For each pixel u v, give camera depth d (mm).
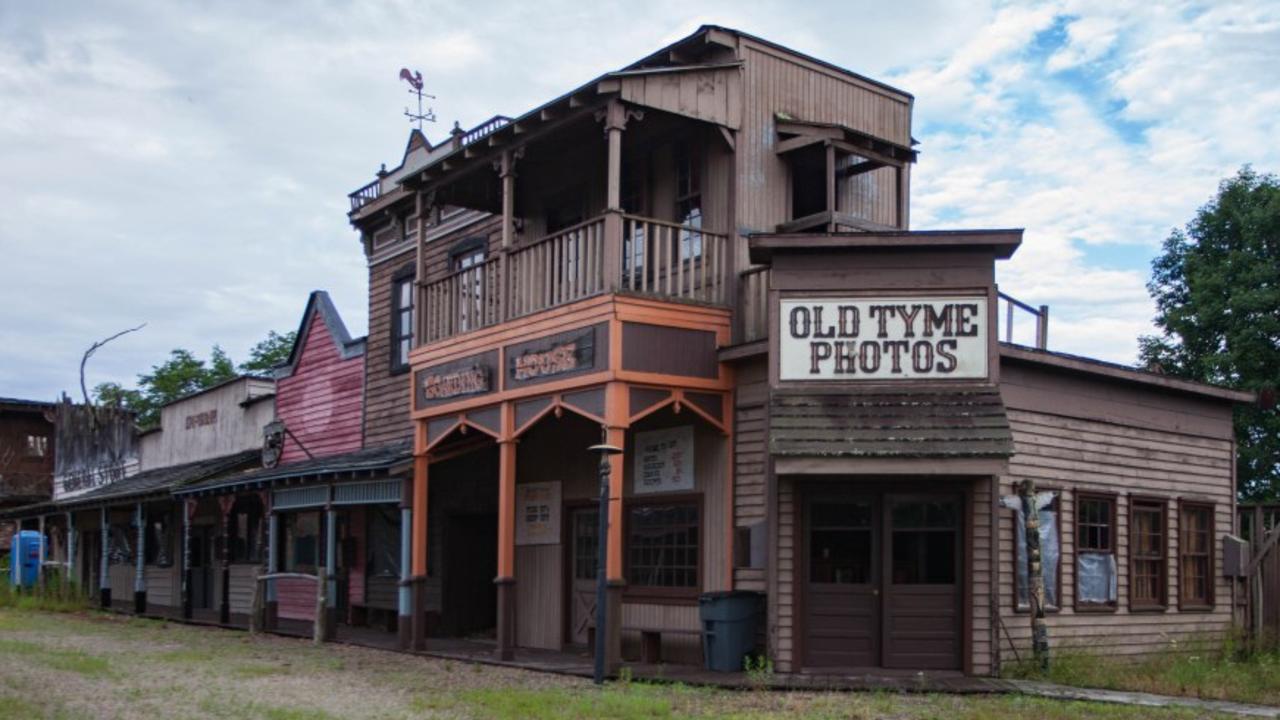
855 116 17188
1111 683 12844
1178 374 26250
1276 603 17328
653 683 12898
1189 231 27469
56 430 37938
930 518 13320
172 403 31562
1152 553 16125
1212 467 17266
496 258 16250
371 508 22109
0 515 33688
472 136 21141
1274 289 25172
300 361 25797
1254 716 10695
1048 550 14414
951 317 13273
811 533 13453
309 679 13547
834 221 15336
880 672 13008
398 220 22875
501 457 15656
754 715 10492
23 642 18062
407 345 22375
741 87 15523
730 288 15016
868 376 13250
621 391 13875
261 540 25172
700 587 14812
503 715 10656
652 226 16609
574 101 14516
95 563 34281
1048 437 14672
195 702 11586
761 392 14344
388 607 21266
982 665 12945
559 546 17422
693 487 15117
